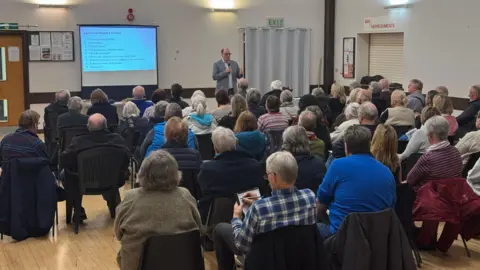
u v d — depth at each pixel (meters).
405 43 9.91
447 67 9.02
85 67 10.17
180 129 4.22
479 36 8.34
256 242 2.74
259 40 11.46
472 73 8.52
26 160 4.66
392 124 5.75
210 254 4.32
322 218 3.60
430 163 4.07
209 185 3.74
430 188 4.05
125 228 2.80
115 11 10.38
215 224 3.73
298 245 2.75
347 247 2.95
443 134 4.10
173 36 10.86
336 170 3.23
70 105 6.18
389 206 3.20
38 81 10.12
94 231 5.00
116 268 4.17
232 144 3.79
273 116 5.62
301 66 11.91
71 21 10.15
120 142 4.96
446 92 6.70
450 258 4.34
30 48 9.98
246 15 11.35
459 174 4.15
